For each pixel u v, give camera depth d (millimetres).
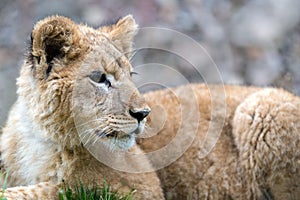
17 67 18312
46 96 9148
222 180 11172
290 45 20984
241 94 11859
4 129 10344
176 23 21094
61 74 9148
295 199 11133
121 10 20891
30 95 9359
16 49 19484
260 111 11125
